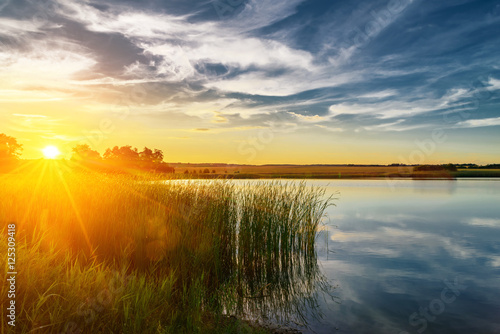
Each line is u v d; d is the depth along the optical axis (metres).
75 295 3.66
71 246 6.00
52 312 3.34
